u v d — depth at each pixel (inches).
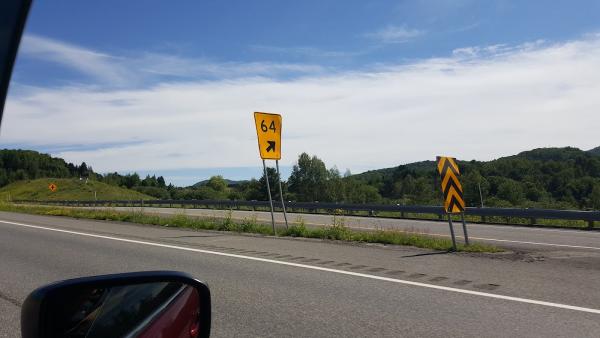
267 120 613.9
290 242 523.8
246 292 294.2
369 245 495.5
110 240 574.2
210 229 705.0
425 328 221.1
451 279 320.5
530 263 381.1
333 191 4104.3
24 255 467.5
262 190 4143.7
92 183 4128.9
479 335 210.5
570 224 893.2
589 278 321.7
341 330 221.5
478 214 973.2
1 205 1574.8
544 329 217.3
